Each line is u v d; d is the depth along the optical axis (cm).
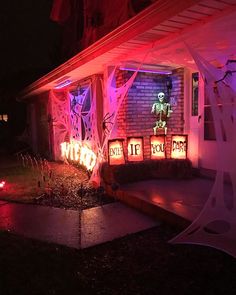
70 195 618
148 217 470
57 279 300
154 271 311
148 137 670
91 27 854
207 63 339
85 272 317
